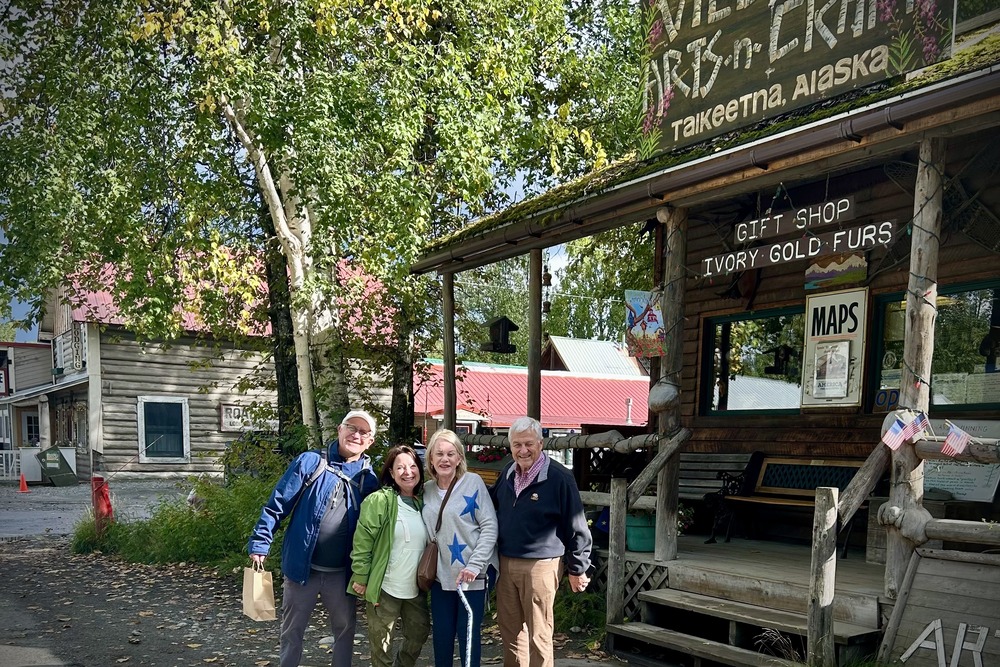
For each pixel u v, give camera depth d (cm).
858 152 539
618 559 648
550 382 2648
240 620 748
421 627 498
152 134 1030
